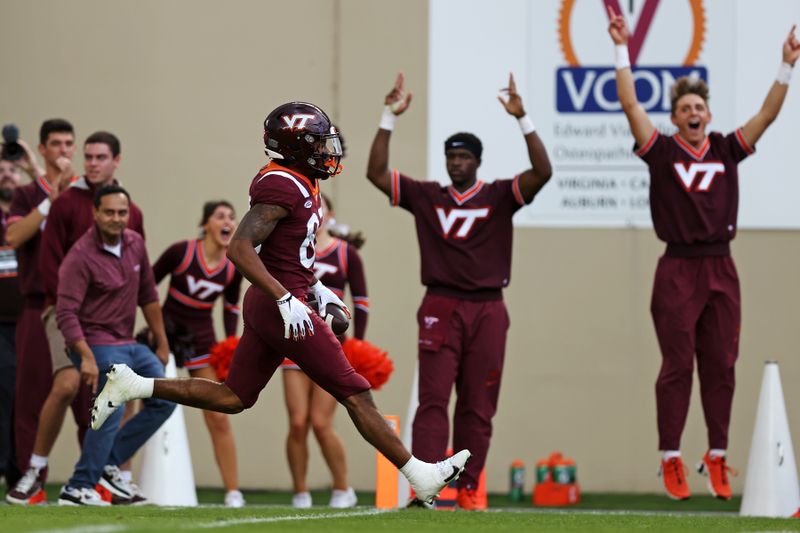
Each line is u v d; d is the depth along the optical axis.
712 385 28.39
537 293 38.56
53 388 27.41
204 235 32.97
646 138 28.23
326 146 19.92
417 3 39.06
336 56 39.28
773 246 38.19
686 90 28.23
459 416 28.27
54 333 27.81
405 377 38.75
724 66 38.12
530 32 38.56
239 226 19.31
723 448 28.45
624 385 38.34
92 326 27.03
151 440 30.92
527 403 38.41
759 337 38.22
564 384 38.44
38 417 31.30
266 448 38.53
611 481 38.28
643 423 38.28
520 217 38.66
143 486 30.81
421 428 27.66
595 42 38.41
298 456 32.47
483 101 38.75
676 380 28.08
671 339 28.05
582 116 38.44
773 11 38.09
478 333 27.95
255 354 20.27
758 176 38.19
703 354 28.42
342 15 39.28
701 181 28.00
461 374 28.22
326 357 19.75
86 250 26.80
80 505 25.48
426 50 38.94
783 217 38.12
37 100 39.53
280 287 19.06
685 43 38.16
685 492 28.20
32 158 32.50
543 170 27.91
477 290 27.95
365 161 39.16
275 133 19.67
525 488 38.25
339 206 39.12
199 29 39.47
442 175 38.75
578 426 38.34
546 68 38.53
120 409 27.02
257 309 19.72
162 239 39.31
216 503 34.09
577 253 38.59
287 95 39.31
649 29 38.19
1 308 34.12
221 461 32.69
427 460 27.39
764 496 28.75
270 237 19.81
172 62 39.47
